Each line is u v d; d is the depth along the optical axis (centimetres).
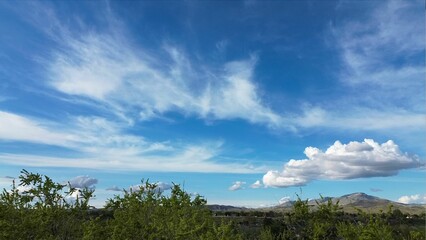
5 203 1152
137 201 1247
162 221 1133
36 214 1129
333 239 1213
